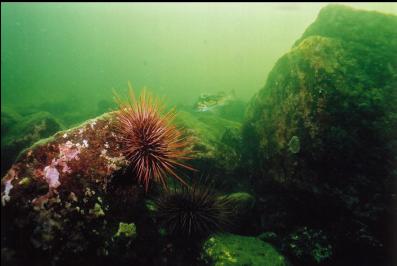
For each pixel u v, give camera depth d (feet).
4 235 11.86
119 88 105.50
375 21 20.30
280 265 15.16
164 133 14.14
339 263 16.97
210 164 21.72
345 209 16.55
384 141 15.35
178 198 16.83
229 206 18.88
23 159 12.96
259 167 22.43
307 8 85.15
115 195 14.01
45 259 11.89
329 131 17.11
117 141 14.46
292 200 19.49
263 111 23.30
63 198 12.57
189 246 16.60
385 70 17.26
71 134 14.05
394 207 14.74
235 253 15.38
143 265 14.49
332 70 18.31
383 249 15.49
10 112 36.68
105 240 13.10
